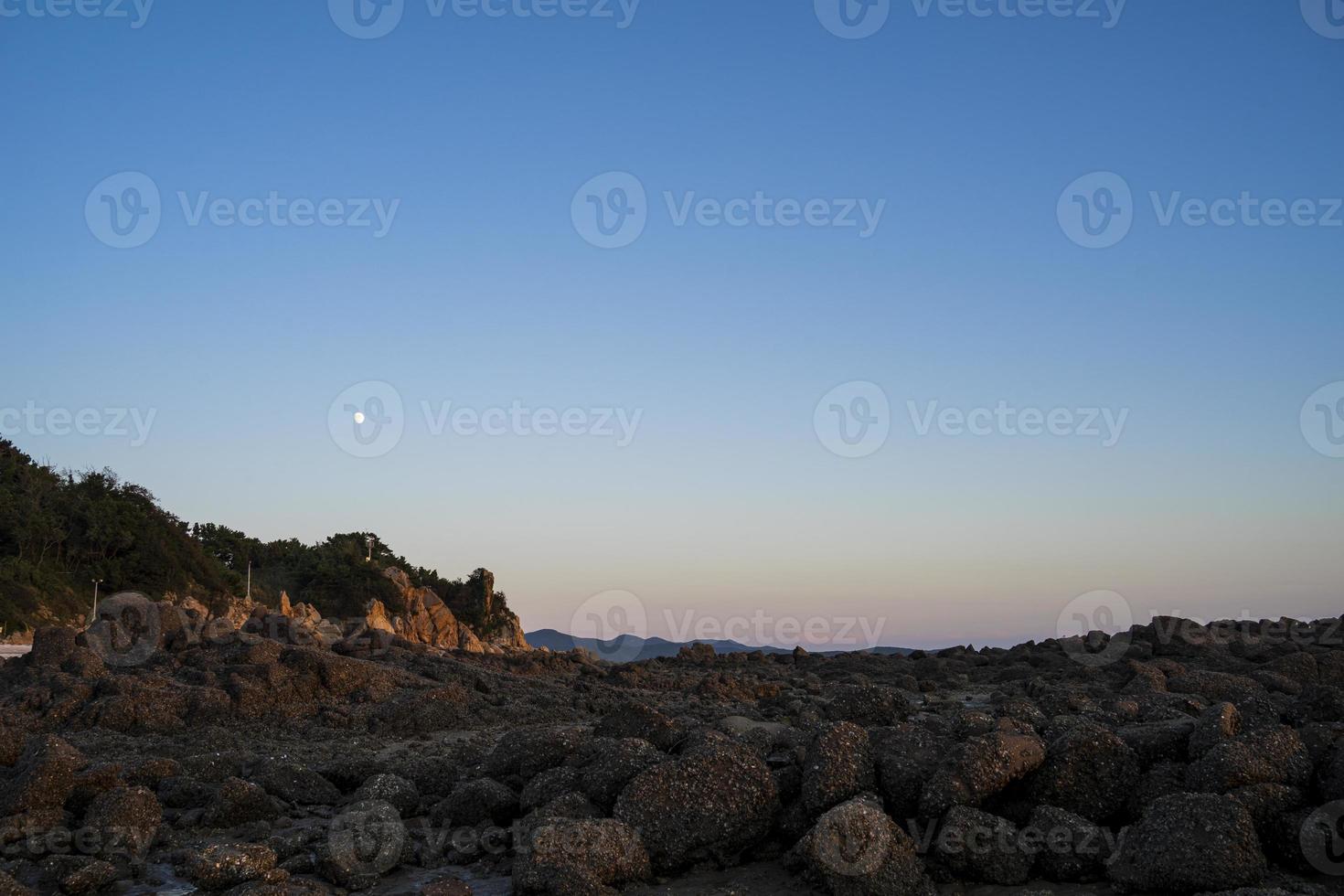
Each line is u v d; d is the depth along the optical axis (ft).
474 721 59.62
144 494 320.50
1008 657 87.35
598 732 39.04
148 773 41.14
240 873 29.99
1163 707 40.40
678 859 30.73
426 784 40.19
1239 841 27.07
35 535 258.16
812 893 29.14
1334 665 65.82
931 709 60.64
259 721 58.70
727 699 69.15
